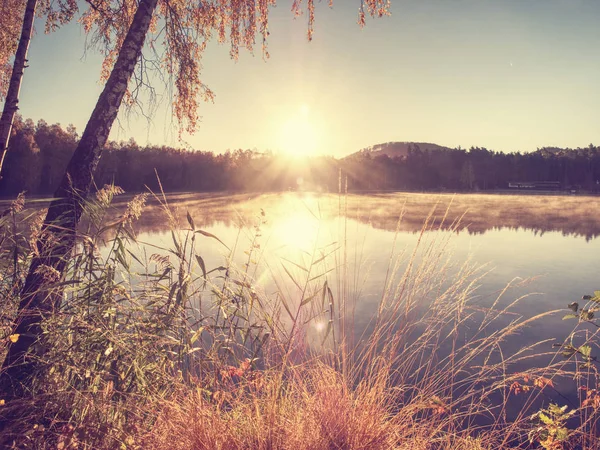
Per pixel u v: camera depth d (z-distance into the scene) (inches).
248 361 86.0
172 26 147.1
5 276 91.4
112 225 96.6
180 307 89.1
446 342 198.1
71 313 85.8
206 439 66.8
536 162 4466.0
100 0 153.9
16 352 83.5
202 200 1963.6
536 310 289.1
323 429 72.9
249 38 170.2
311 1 164.9
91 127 105.1
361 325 214.8
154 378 84.7
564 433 80.0
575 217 1304.1
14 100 116.3
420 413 90.8
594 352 202.7
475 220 1146.7
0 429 67.4
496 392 148.0
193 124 161.6
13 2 179.6
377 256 409.7
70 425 65.2
